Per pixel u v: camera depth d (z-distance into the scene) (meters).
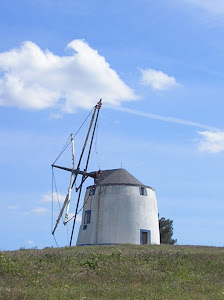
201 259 37.03
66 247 45.81
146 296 27.45
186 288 29.86
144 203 55.62
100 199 55.38
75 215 57.56
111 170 57.56
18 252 39.19
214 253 39.41
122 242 53.38
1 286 28.78
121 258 36.62
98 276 32.50
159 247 45.84
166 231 78.56
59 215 57.56
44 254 37.12
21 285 29.30
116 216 54.31
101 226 54.31
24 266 33.16
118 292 28.31
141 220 54.75
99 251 41.06
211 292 29.11
